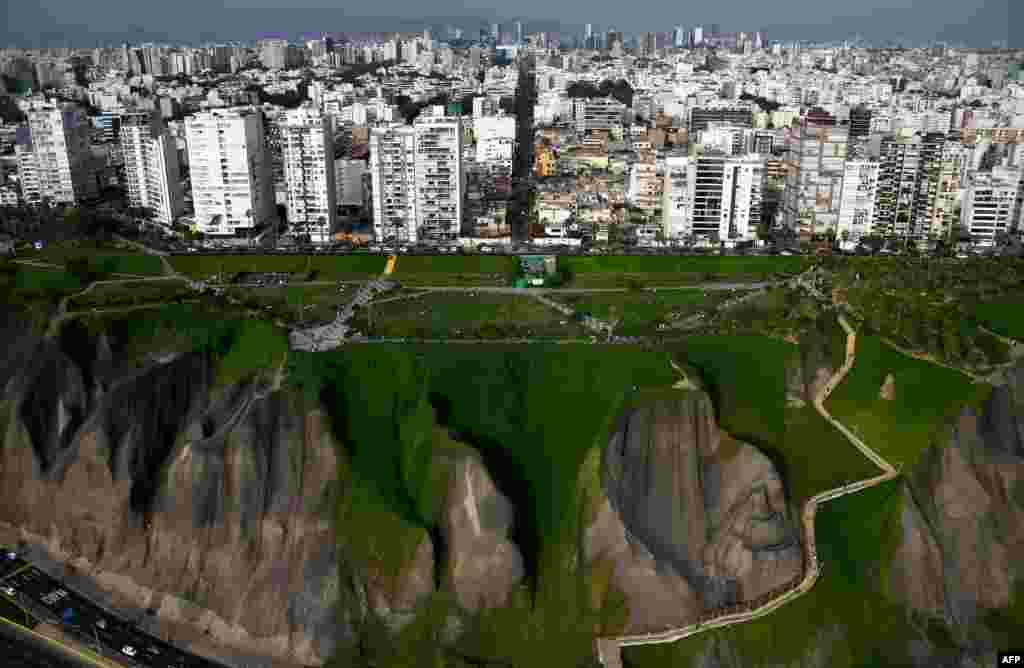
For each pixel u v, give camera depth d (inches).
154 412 6889.8
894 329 7628.0
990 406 6747.1
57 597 6348.4
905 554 6102.4
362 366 7076.8
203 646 6008.9
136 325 7741.1
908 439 6732.3
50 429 7219.5
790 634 5743.1
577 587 6131.9
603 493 6274.6
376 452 6565.0
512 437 6668.3
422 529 6053.2
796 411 7012.8
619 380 6865.2
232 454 6451.8
